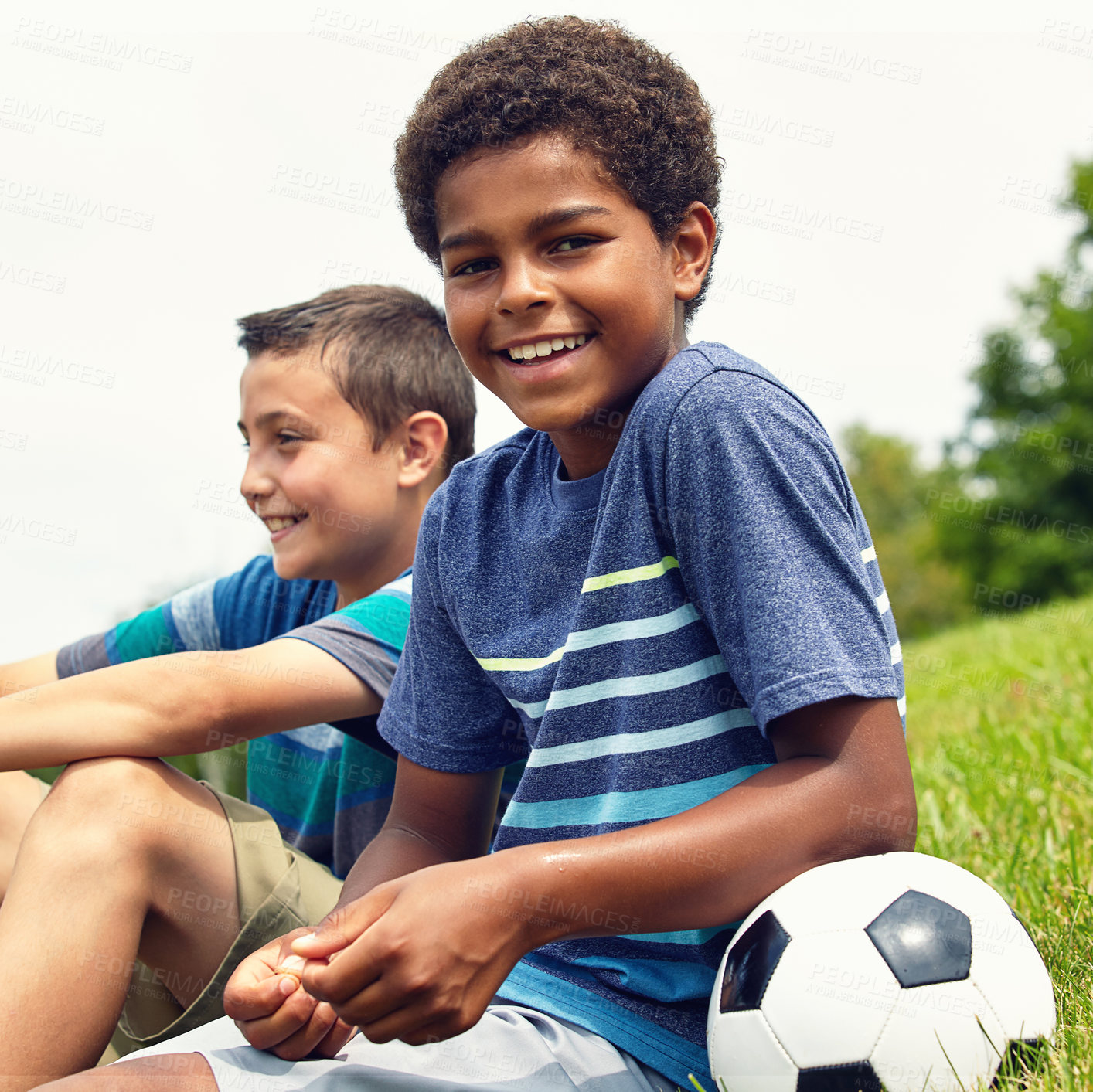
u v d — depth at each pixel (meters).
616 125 1.49
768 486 1.32
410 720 1.72
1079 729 3.02
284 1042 1.32
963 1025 1.14
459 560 1.66
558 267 1.49
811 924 1.19
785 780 1.25
